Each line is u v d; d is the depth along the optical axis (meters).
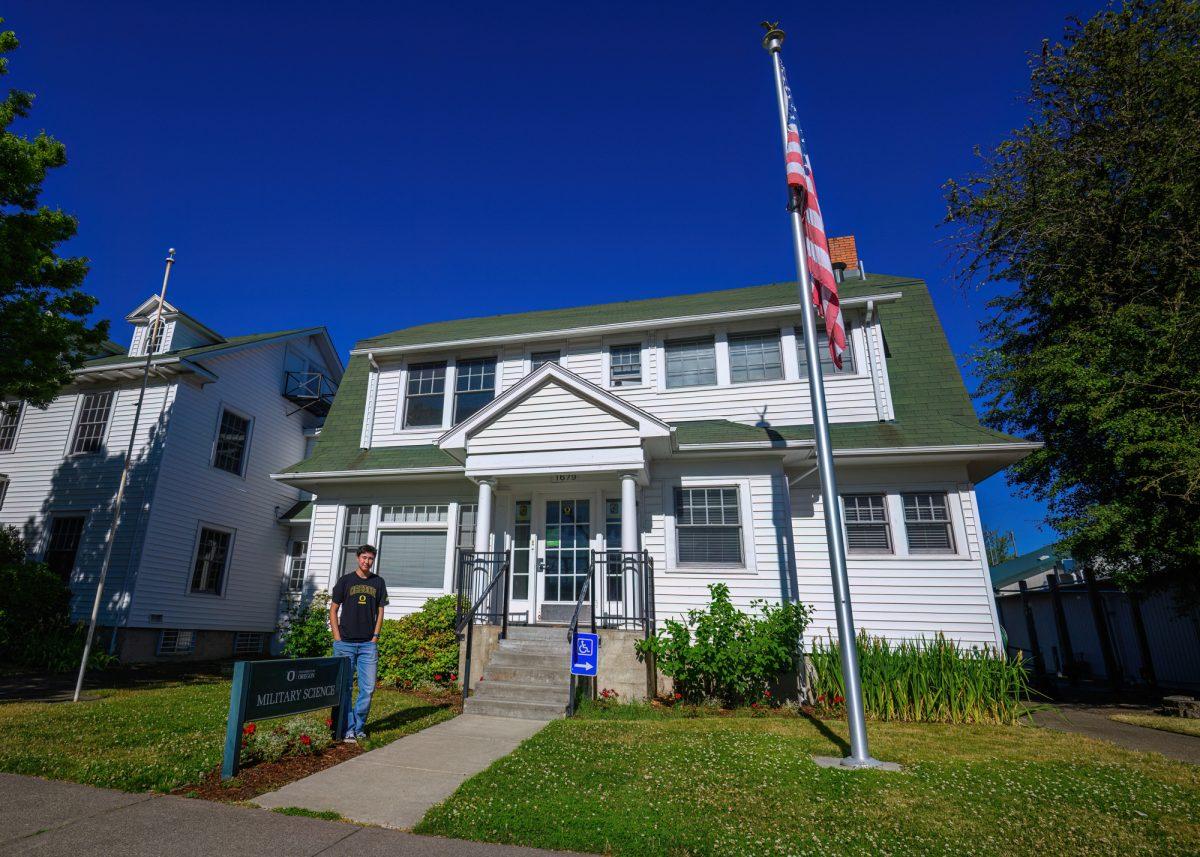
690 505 11.84
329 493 13.88
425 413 14.70
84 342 12.39
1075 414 12.13
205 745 6.11
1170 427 10.77
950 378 12.59
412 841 4.11
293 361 20.70
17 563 14.09
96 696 9.11
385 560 13.29
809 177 8.10
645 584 10.10
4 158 10.63
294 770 5.56
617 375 13.91
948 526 11.25
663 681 10.04
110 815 4.34
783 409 12.79
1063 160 13.39
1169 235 12.11
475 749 6.56
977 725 8.52
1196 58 12.18
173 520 15.84
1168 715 10.57
